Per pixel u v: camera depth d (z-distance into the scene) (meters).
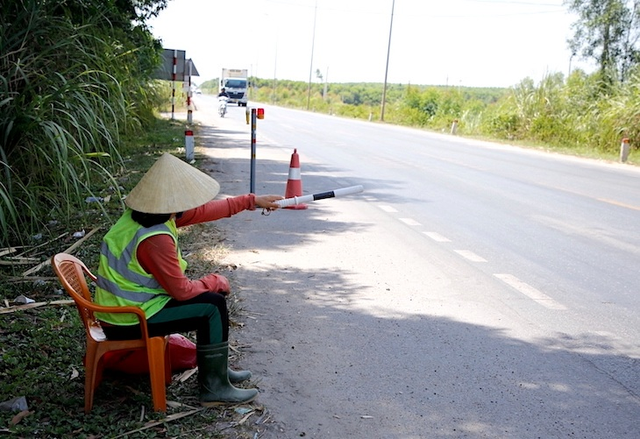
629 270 7.41
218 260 7.01
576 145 26.41
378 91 104.00
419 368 4.65
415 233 8.78
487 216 10.23
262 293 6.07
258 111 10.57
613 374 4.70
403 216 9.90
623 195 13.17
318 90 108.19
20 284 5.72
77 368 4.29
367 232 8.69
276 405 4.03
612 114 24.41
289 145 21.34
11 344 4.62
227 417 3.84
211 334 3.86
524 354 4.98
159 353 3.69
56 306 5.32
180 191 3.66
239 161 15.94
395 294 6.22
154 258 3.62
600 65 29.53
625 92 25.02
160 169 3.72
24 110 6.61
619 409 4.20
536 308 6.01
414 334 5.27
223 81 58.25
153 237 3.62
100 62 8.05
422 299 6.11
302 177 13.67
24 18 7.43
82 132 7.49
